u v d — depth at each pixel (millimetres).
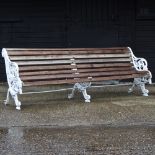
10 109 9070
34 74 9297
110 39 12906
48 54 9750
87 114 8672
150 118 8430
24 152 6527
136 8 12867
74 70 9844
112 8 12859
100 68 10250
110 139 7188
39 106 9383
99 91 11406
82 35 12891
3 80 12930
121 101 9930
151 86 12414
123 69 10508
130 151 6582
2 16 12914
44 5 12867
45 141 7070
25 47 12938
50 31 12898
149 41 12906
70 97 10383
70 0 12836
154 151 6590
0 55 12914
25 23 12914
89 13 12867
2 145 6867
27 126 7906
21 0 12867
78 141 7070
